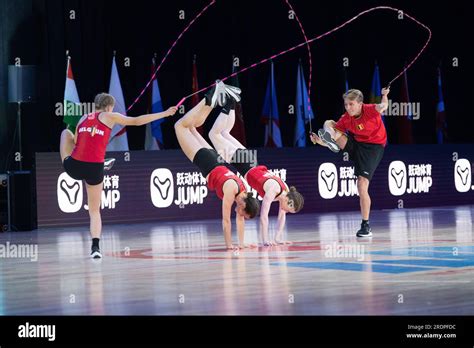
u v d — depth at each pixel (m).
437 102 19.14
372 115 10.37
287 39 17.59
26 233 12.23
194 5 16.55
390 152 15.79
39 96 14.89
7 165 14.61
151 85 15.41
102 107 8.77
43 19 14.89
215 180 9.20
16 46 14.66
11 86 13.64
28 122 14.82
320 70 17.95
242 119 15.74
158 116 8.68
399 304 5.48
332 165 15.34
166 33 16.27
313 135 10.67
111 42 15.69
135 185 13.53
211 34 16.77
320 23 17.91
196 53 16.62
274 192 9.54
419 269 7.16
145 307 5.57
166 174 13.84
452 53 19.36
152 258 8.52
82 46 15.28
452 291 5.96
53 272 7.54
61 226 12.97
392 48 18.72
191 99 16.44
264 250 8.98
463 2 19.38
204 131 16.56
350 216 14.14
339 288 6.17
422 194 16.25
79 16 15.23
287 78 17.62
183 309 5.46
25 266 8.07
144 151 13.63
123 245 10.06
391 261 7.77
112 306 5.64
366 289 6.10
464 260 7.81
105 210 13.26
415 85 18.95
